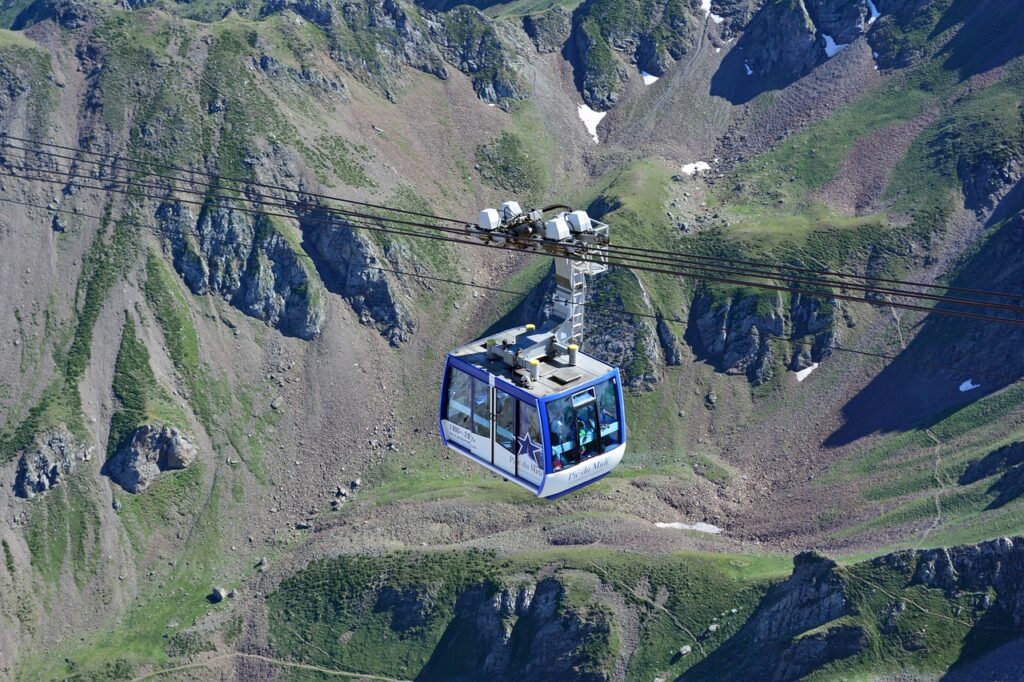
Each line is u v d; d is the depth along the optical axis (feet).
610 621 499.92
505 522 593.83
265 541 625.82
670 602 509.35
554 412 144.25
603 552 539.70
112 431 651.66
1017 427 599.98
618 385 150.61
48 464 624.59
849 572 469.16
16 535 600.39
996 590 451.53
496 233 141.69
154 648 562.66
